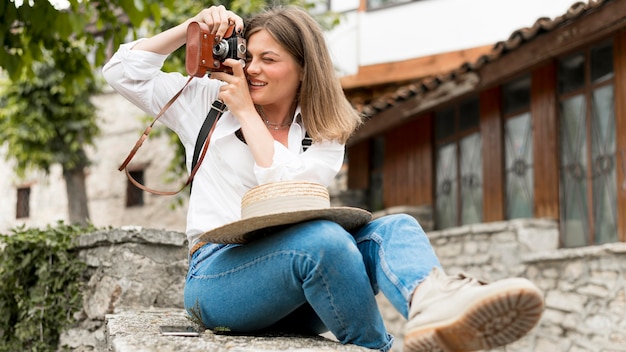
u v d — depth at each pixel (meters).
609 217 6.74
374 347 2.22
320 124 2.55
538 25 6.79
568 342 6.34
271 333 2.45
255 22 2.55
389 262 2.06
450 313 1.81
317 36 2.59
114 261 3.89
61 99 11.07
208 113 2.57
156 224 13.29
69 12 4.88
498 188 8.20
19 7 4.71
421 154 9.59
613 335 5.86
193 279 2.44
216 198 2.48
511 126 8.14
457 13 10.51
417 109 8.72
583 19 6.48
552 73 7.46
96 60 5.19
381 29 11.02
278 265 2.14
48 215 13.91
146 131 2.63
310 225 2.13
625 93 6.57
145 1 4.84
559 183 7.34
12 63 5.12
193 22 2.48
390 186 10.22
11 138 11.31
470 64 7.64
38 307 4.02
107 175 13.76
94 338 3.91
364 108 9.36
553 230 7.22
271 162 2.37
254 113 2.43
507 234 7.21
